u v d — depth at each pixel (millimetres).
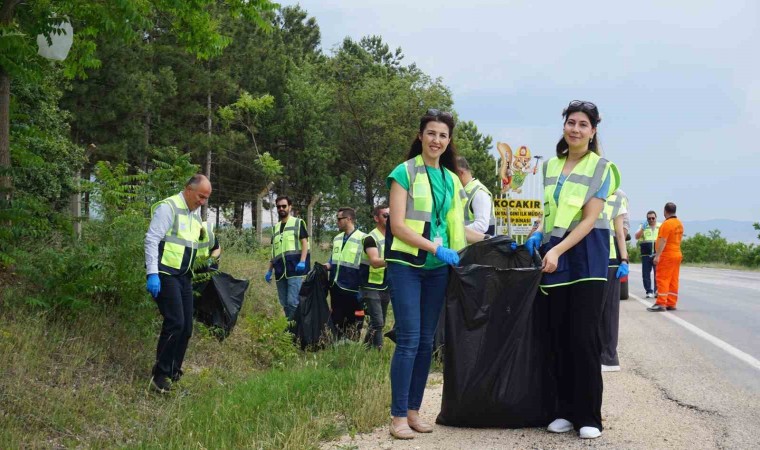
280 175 34781
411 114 40656
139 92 24125
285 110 34906
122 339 7785
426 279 5344
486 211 6848
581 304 5109
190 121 30188
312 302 10133
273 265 11039
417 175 5270
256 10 10789
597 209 5137
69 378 6605
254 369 8977
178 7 9836
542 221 5555
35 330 6992
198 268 8922
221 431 5574
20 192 8922
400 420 5258
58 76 12977
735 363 8195
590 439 5043
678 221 14195
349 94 41031
